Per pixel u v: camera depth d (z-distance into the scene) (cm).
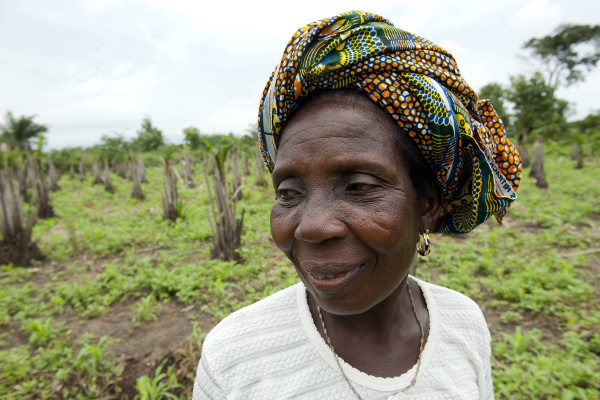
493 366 336
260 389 88
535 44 4153
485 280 512
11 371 367
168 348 404
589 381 304
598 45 3900
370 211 73
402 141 80
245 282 550
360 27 78
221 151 643
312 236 72
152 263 668
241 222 657
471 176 93
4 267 684
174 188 941
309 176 76
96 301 510
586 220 780
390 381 90
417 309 105
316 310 96
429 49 87
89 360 369
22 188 1470
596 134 2372
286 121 84
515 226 770
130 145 3366
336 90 78
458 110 84
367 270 75
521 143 2000
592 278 522
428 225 91
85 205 1326
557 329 402
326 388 87
